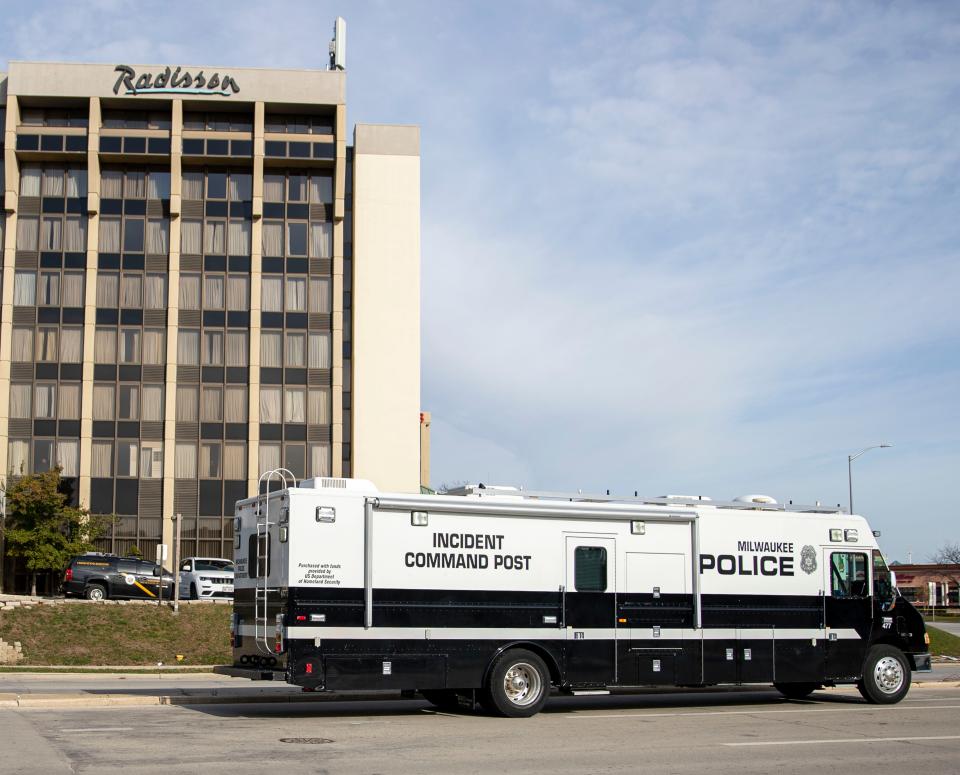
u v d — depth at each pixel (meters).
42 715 15.26
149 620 31.47
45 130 53.31
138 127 55.03
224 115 55.50
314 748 12.08
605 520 16.58
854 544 18.39
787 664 17.48
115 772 10.27
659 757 11.86
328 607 14.71
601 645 16.25
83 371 52.78
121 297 53.75
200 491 52.94
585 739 13.22
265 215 55.19
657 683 16.55
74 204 54.00
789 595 17.69
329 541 14.85
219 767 10.63
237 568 16.19
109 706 16.84
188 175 54.97
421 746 12.40
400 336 55.44
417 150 56.94
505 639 15.64
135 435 52.97
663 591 16.81
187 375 53.66
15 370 52.66
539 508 16.14
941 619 63.12
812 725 14.98
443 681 15.20
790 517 17.94
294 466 53.69
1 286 52.84
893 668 18.30
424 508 15.43
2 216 53.44
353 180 56.22
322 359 54.56
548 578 16.06
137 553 50.75
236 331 54.28
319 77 55.06
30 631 29.66
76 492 52.06
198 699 17.41
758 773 10.95
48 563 47.91
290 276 54.91
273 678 14.80
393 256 56.00
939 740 13.51
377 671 14.86
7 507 49.50
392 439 54.59
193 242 54.53
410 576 15.22
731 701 18.73
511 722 14.95
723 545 17.33
